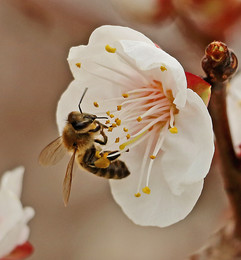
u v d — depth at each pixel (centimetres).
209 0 22
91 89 20
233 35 22
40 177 32
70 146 20
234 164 20
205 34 22
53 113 32
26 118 32
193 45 23
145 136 20
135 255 31
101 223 31
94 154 20
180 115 20
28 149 32
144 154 20
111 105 20
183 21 22
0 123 32
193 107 19
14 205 21
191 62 24
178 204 20
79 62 20
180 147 20
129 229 31
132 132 20
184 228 30
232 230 21
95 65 20
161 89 20
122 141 20
